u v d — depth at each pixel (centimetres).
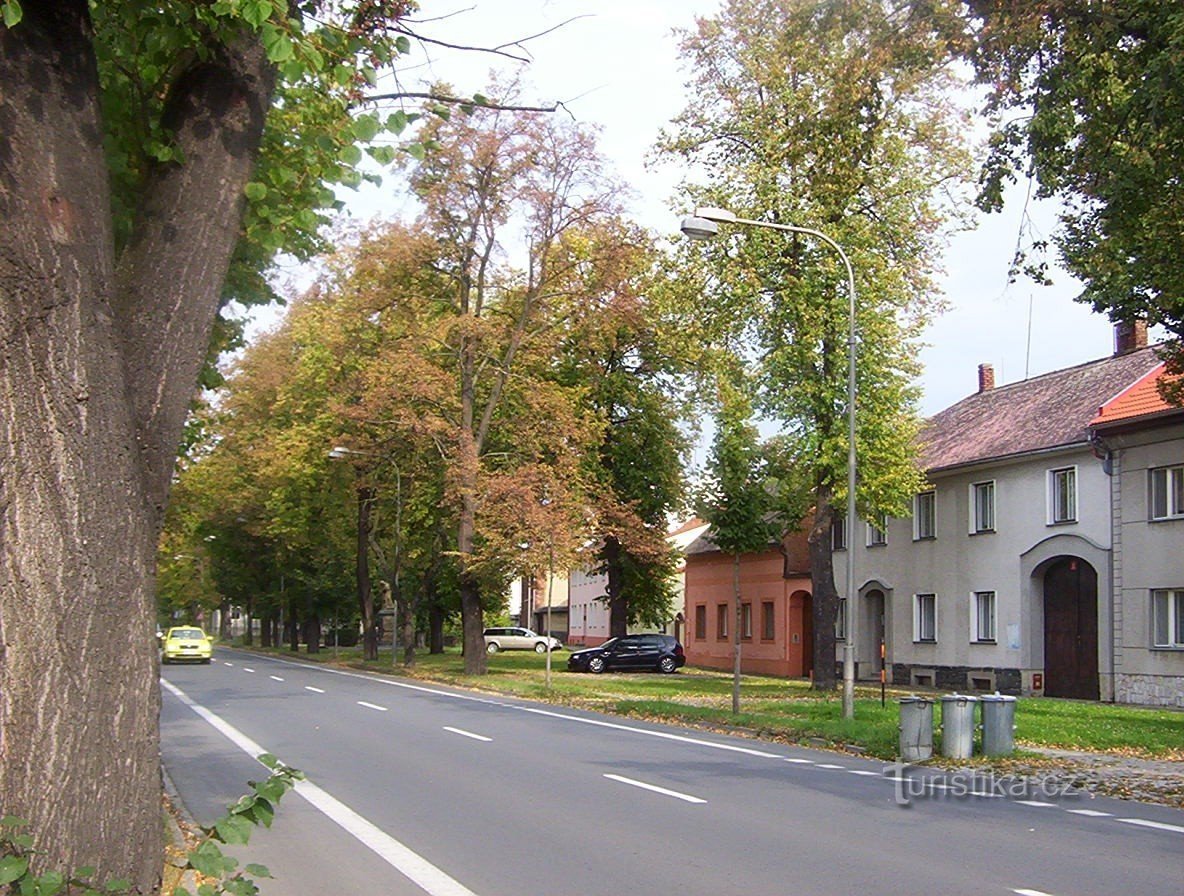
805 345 2958
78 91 480
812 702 2689
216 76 562
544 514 3456
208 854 471
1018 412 3634
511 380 3875
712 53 3092
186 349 533
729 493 2323
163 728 1997
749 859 916
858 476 3044
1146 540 2861
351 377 4112
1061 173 1453
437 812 1141
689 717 2261
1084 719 2258
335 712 2345
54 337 458
